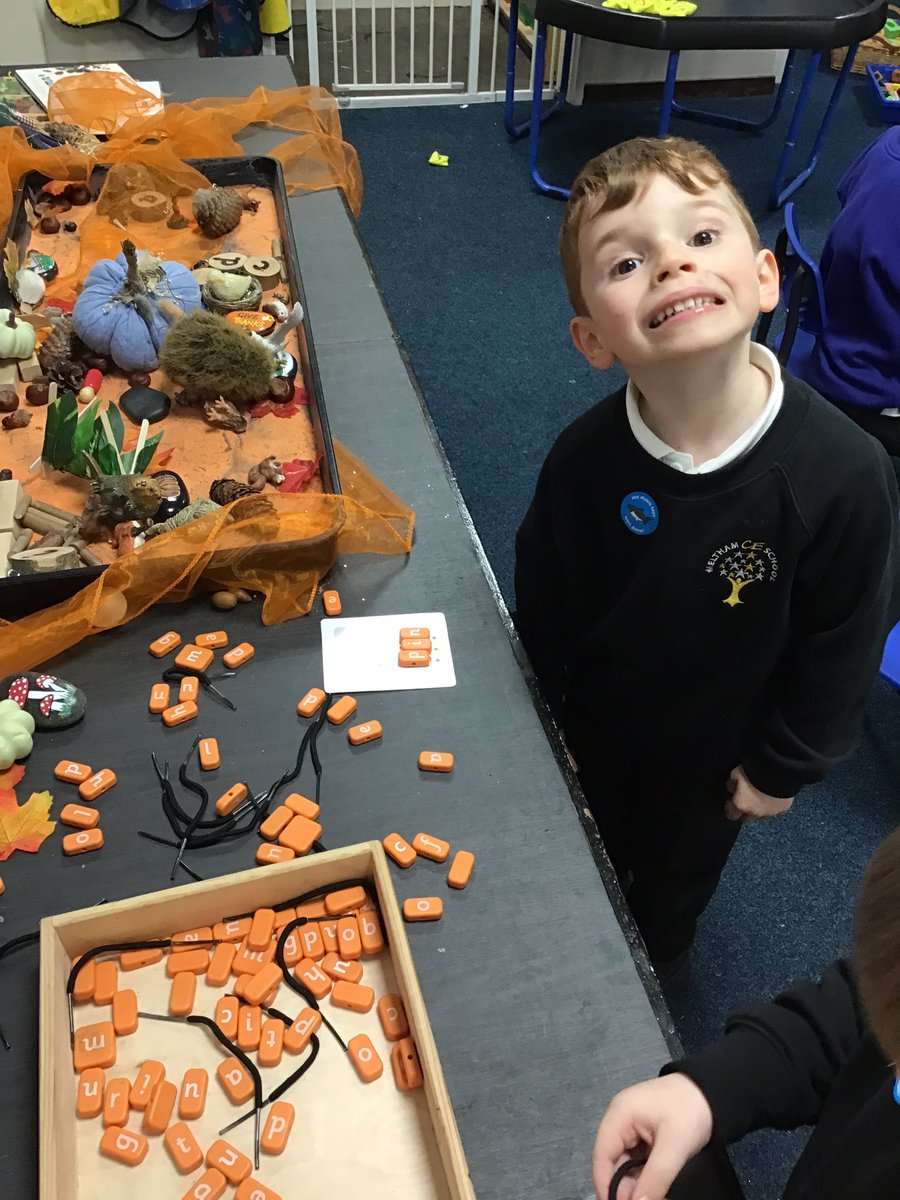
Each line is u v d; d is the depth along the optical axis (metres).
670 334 0.71
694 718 0.93
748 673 0.88
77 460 1.00
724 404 0.77
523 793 0.77
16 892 0.70
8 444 1.09
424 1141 0.58
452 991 0.65
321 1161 0.57
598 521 0.88
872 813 1.50
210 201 1.44
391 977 0.65
